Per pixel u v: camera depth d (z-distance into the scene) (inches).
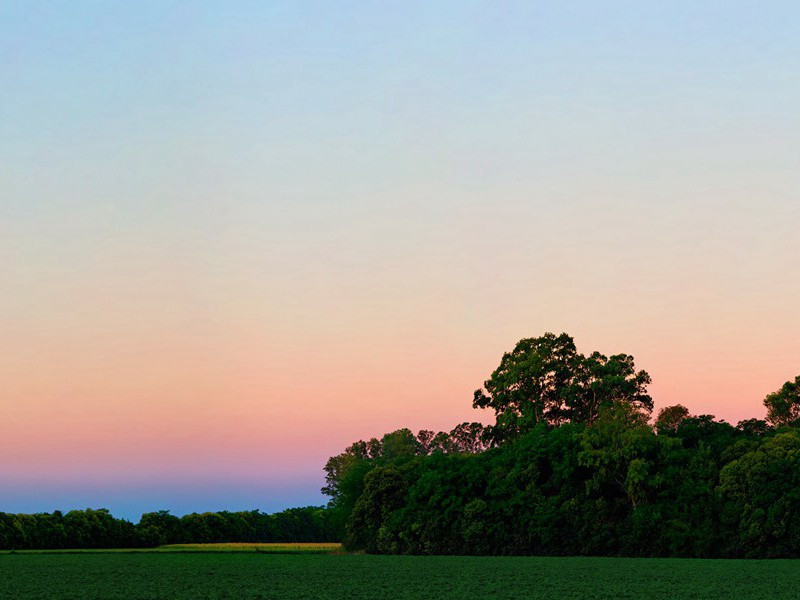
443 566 2994.6
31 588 2226.9
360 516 4320.9
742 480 3408.0
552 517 3678.6
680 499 3511.3
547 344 4667.8
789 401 4352.9
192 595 2028.8
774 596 1932.8
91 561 3631.9
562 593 2026.3
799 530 3253.0
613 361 4549.7
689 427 3996.1
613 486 3774.6
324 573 2738.7
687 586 2174.0
